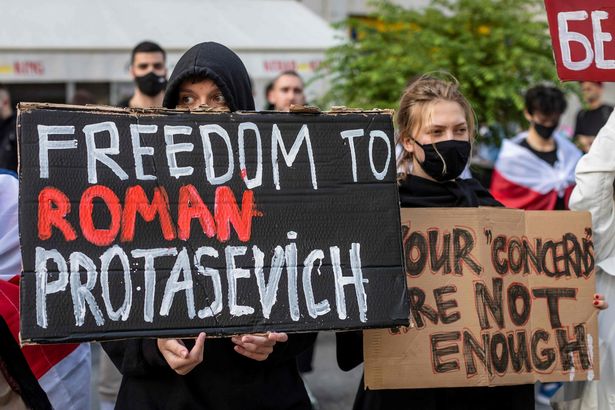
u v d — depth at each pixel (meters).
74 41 10.99
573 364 4.24
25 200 3.46
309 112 3.76
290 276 3.64
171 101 3.97
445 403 4.17
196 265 3.57
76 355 4.27
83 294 3.46
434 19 9.37
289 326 3.60
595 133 9.10
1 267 4.13
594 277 4.32
